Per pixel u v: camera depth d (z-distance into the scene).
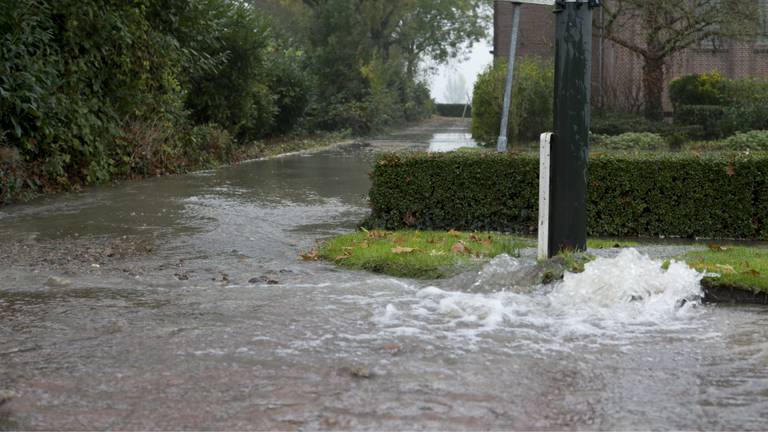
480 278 6.46
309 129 34.91
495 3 35.03
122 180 14.84
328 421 3.55
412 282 6.62
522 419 3.59
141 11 15.45
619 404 3.79
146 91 15.92
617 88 29.39
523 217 9.48
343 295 6.02
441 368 4.28
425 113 63.97
